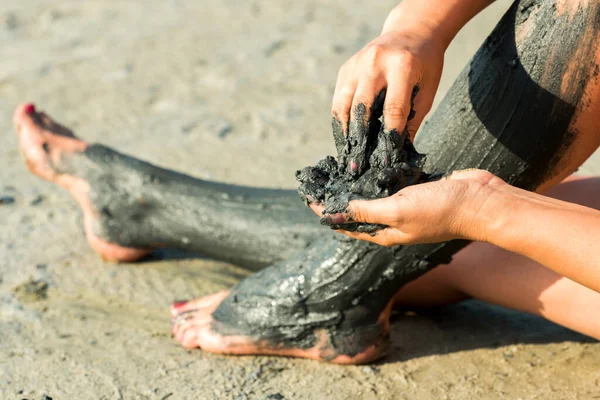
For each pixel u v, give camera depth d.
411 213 1.99
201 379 2.78
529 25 2.32
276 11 6.89
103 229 3.52
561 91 2.27
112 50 6.26
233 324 2.88
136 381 2.78
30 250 3.74
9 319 3.21
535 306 2.76
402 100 2.12
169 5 7.24
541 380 2.67
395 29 2.28
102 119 5.18
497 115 2.38
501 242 2.00
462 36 6.02
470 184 2.00
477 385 2.67
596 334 2.65
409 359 2.85
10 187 4.36
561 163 2.42
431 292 3.06
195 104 5.32
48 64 6.06
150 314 3.25
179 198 3.41
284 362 2.87
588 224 1.95
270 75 5.66
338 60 5.80
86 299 3.37
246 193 3.40
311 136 4.81
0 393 2.72
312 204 2.25
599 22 2.19
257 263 3.28
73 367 2.87
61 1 7.46
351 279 2.67
